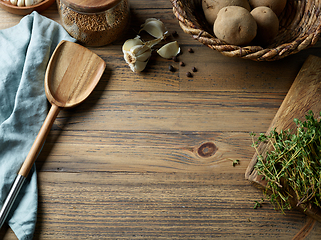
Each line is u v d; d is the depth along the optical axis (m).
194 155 0.56
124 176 0.55
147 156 0.56
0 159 0.54
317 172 0.50
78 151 0.56
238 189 0.55
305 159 0.49
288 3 0.59
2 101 0.56
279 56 0.52
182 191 0.55
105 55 0.61
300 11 0.58
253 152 0.56
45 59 0.58
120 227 0.53
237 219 0.54
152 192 0.54
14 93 0.57
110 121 0.57
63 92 0.57
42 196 0.54
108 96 0.59
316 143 0.51
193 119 0.58
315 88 0.57
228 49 0.53
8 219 0.52
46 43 0.59
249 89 0.59
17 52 0.58
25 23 0.60
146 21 0.61
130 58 0.58
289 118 0.56
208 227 0.53
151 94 0.59
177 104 0.58
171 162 0.56
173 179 0.55
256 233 0.53
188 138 0.57
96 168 0.55
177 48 0.60
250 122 0.58
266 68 0.60
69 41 0.59
